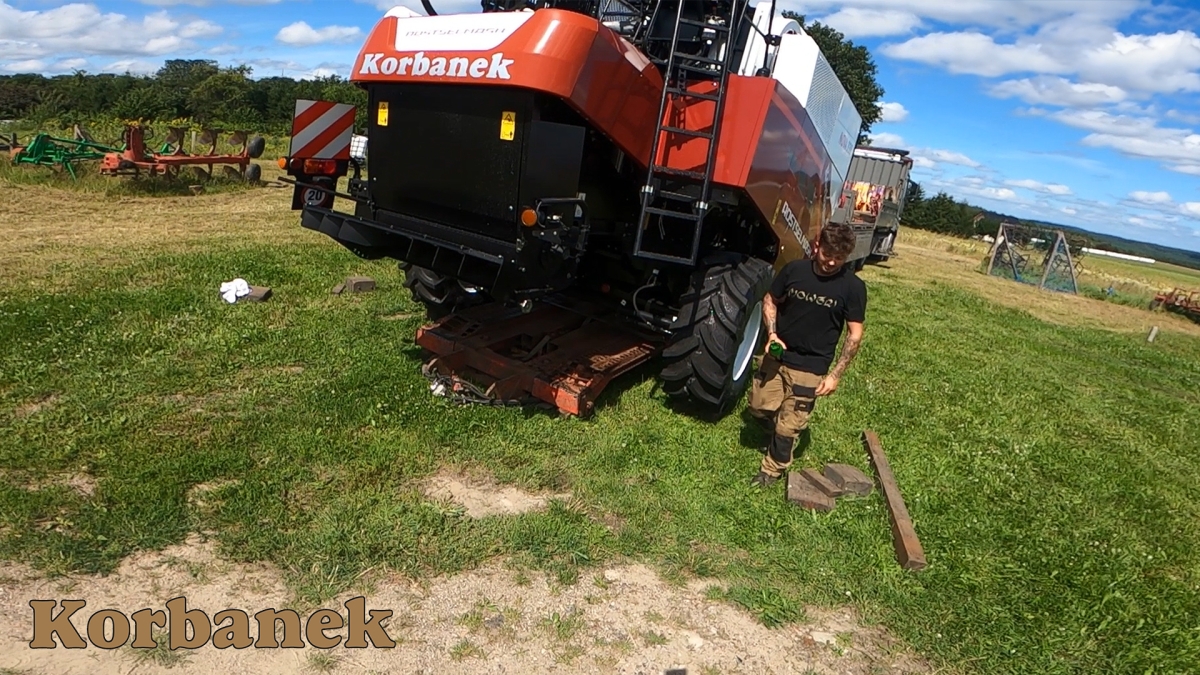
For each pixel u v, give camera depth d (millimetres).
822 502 4027
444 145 4285
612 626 2932
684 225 5035
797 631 3076
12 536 2936
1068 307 16031
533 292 4051
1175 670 3148
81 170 12930
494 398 4680
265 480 3508
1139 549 4258
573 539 3391
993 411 6586
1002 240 19938
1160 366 10781
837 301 3941
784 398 4211
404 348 5488
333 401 4426
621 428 4723
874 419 5816
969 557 3775
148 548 2984
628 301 5605
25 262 6996
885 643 3084
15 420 3840
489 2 5141
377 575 3006
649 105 4348
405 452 3938
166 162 13156
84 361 4652
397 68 4312
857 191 16094
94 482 3385
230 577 2902
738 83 4523
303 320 5910
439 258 4352
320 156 5133
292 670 2506
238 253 8109
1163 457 6262
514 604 2967
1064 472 5324
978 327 10961
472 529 3373
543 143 3807
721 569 3395
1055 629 3299
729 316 4691
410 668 2574
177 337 5258
